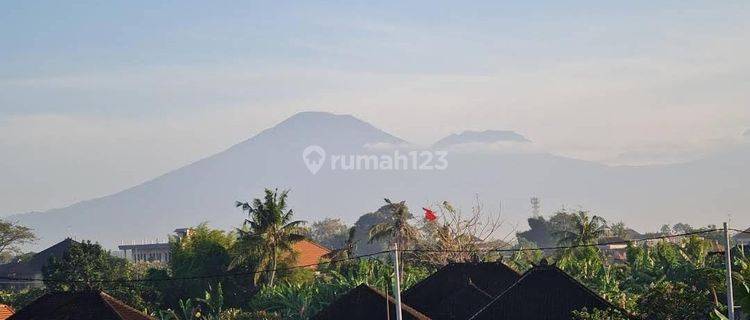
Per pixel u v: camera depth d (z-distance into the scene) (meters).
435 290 85.56
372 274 108.62
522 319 73.19
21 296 126.56
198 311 114.56
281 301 104.44
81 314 70.44
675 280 105.50
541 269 75.12
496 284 85.88
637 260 110.38
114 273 129.75
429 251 120.38
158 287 121.06
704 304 72.62
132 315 71.50
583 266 107.31
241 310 107.19
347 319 74.25
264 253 120.06
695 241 115.12
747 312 36.38
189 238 126.06
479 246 129.38
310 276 122.50
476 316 74.19
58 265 128.00
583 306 72.88
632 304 86.00
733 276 79.06
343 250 126.44
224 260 123.25
